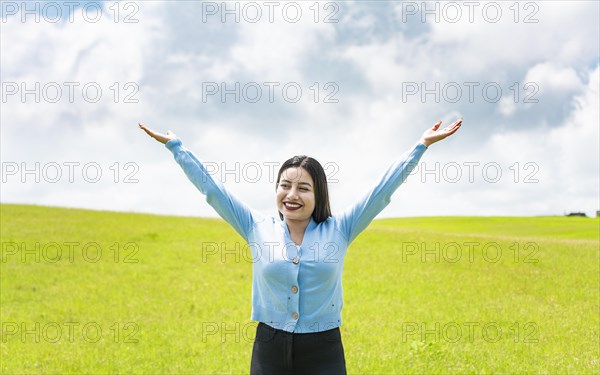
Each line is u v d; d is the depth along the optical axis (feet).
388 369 26.78
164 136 15.07
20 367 27.91
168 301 43.98
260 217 14.88
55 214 95.91
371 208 14.32
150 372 27.22
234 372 26.91
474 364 27.55
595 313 40.04
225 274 55.26
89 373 26.99
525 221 156.04
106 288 48.55
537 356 29.43
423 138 14.24
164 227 86.22
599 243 70.69
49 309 41.57
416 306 41.75
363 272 55.16
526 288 48.11
